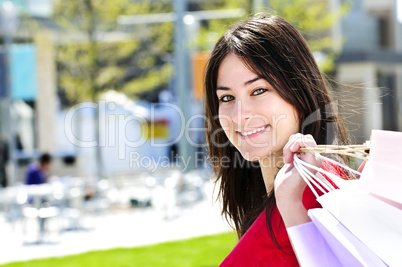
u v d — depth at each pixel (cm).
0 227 1372
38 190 1293
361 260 167
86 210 1537
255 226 207
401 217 165
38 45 2223
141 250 940
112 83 2284
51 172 2095
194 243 966
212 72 236
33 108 2483
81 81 2166
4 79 1772
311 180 185
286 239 198
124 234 1148
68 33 2192
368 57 2766
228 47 225
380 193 169
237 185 285
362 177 173
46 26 2184
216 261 813
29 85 1927
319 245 177
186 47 1859
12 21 1772
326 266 175
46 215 1192
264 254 202
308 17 1792
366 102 305
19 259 937
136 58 2434
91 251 963
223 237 993
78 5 2095
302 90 221
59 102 2566
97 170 1920
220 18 1822
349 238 171
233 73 222
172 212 1416
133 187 1803
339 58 2794
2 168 1997
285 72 218
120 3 2127
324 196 180
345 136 245
